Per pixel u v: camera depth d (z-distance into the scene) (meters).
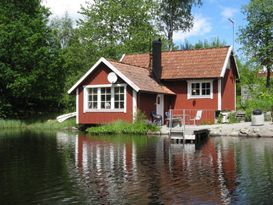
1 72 38.16
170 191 10.37
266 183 11.23
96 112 30.50
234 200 9.53
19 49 38.12
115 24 50.62
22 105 42.72
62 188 10.73
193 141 21.59
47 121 36.94
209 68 31.91
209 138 24.16
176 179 11.79
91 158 15.85
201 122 30.94
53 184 11.20
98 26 50.12
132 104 28.98
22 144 21.08
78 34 50.53
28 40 38.34
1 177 12.19
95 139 23.59
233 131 25.36
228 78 33.88
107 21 50.09
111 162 14.85
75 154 17.02
